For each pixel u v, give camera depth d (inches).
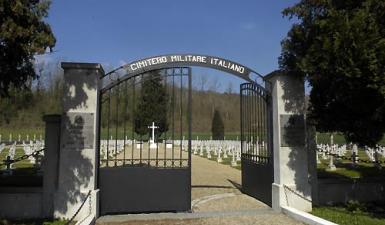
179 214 404.5
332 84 353.1
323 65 336.2
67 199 373.4
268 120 446.3
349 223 348.2
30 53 302.8
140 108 724.0
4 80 339.6
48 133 388.8
